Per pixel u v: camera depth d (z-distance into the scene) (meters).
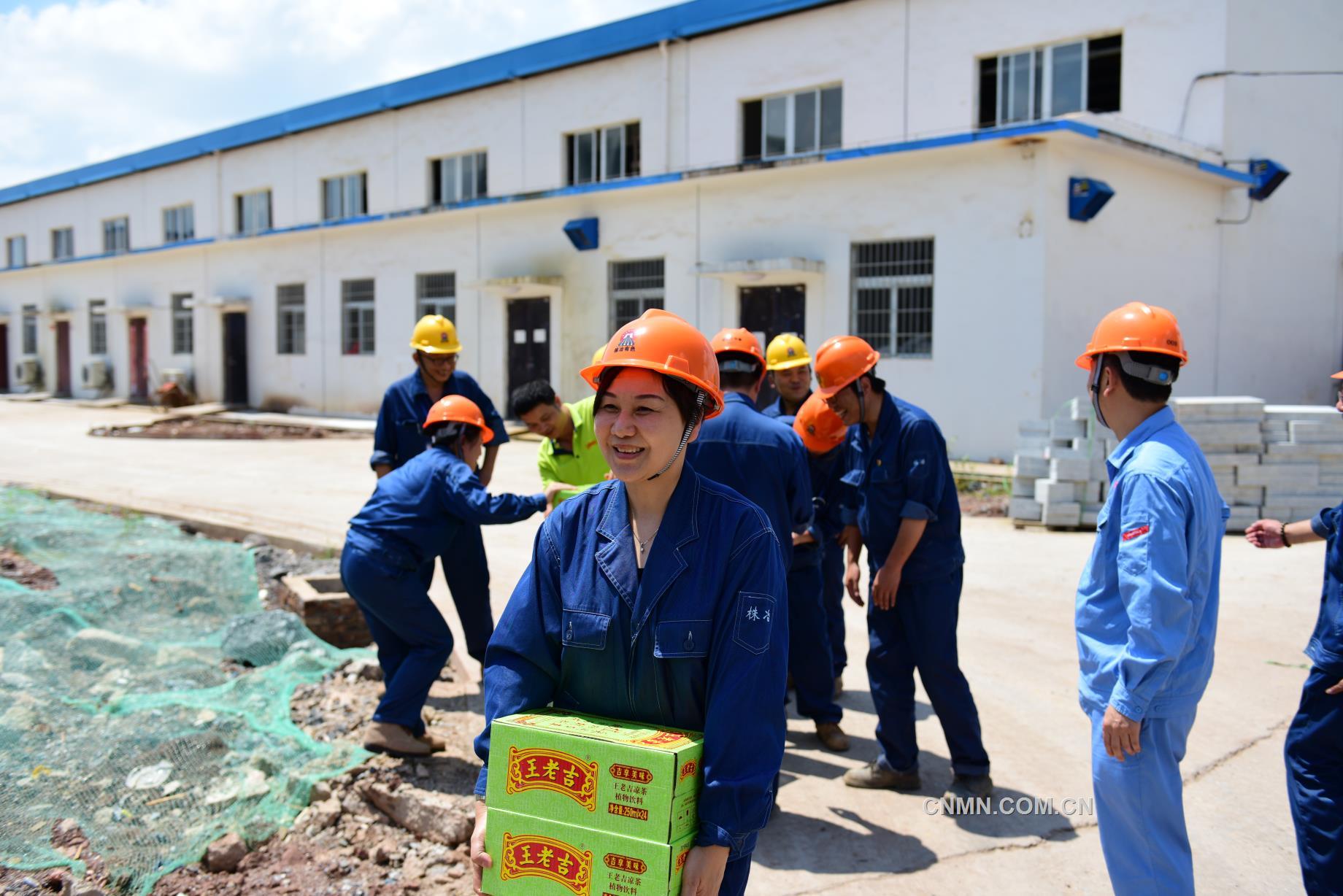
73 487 11.18
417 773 4.05
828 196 15.24
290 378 24.55
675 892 1.90
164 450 16.30
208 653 5.42
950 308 13.98
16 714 4.21
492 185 21.14
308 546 8.17
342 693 4.90
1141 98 14.83
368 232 22.50
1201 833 3.75
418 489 4.32
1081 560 8.23
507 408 20.05
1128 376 2.63
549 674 2.22
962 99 15.62
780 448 4.01
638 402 2.03
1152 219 14.55
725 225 16.48
